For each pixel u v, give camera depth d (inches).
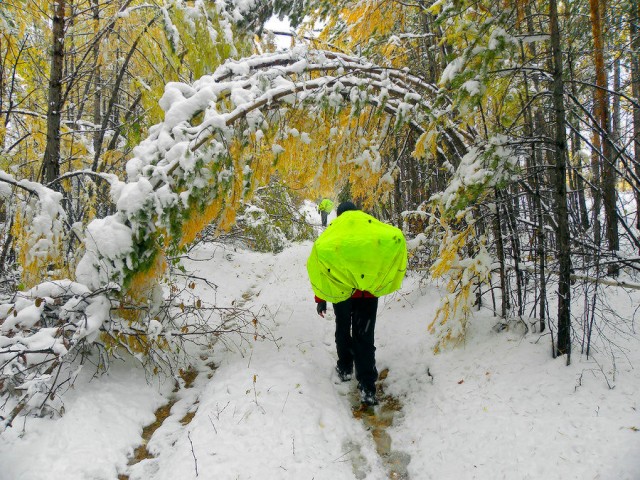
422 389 137.6
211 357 172.9
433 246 192.5
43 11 192.1
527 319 139.6
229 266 374.6
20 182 151.5
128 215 132.4
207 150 138.7
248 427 110.3
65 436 104.3
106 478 96.7
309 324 203.5
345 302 135.8
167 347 159.2
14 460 94.2
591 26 179.6
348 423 122.6
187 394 141.9
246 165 152.9
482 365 132.6
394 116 183.8
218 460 97.9
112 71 248.5
